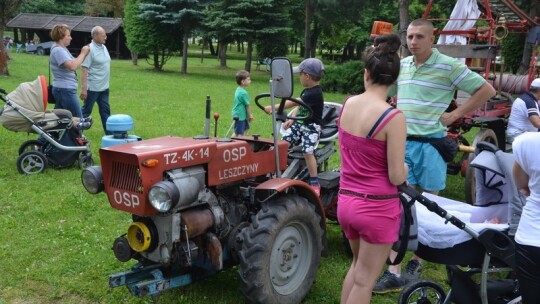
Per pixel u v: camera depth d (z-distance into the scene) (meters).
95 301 4.37
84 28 45.53
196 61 42.56
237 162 4.21
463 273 3.96
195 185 3.86
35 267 4.87
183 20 28.83
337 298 4.53
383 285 4.63
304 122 5.14
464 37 9.48
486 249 3.70
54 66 8.70
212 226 3.98
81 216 6.20
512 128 7.32
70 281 4.64
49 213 6.23
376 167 3.26
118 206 3.85
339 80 22.67
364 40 40.94
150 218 3.88
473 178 7.10
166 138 4.32
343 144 3.38
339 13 29.38
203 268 4.20
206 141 4.14
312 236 4.41
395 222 3.36
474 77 4.71
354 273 3.57
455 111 4.85
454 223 3.65
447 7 26.88
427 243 3.85
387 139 3.18
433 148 4.85
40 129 7.74
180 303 4.32
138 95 18.23
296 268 4.34
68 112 8.11
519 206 3.74
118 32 44.69
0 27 23.03
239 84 9.91
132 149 3.79
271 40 29.12
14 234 5.59
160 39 30.05
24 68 26.61
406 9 18.62
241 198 4.39
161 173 3.72
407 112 4.88
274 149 4.44
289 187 4.33
